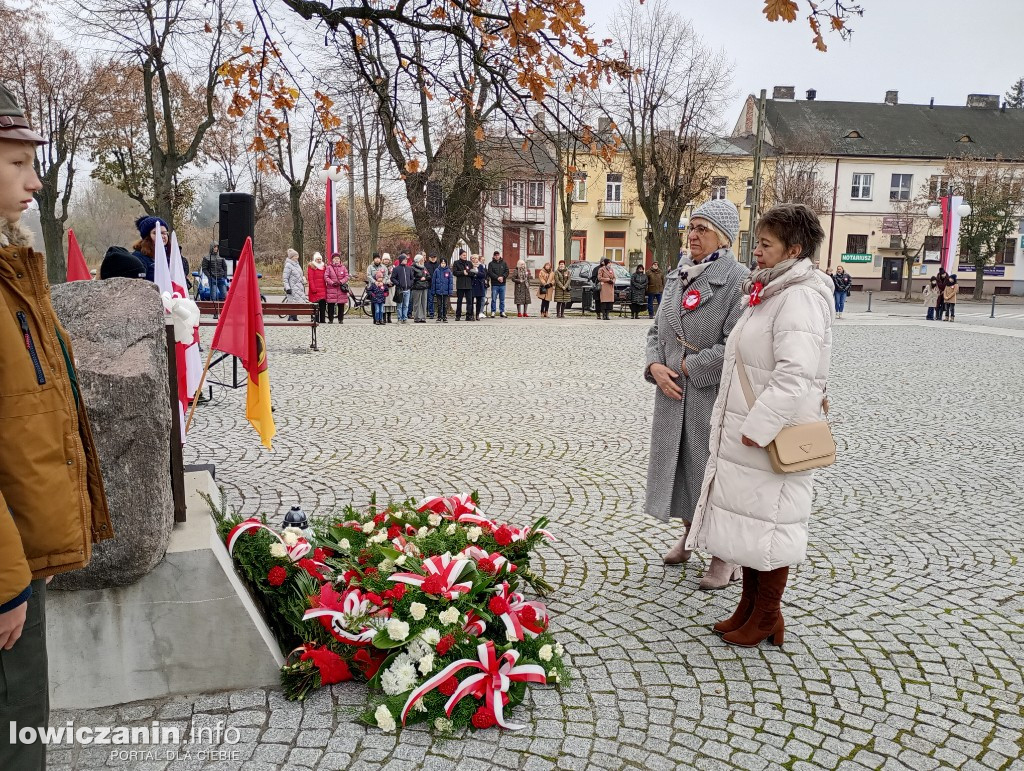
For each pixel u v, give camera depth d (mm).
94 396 2477
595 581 3928
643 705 2818
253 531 3150
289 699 2760
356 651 2859
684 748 2568
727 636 3289
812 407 3025
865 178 45188
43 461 1720
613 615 3553
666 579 3963
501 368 11109
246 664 2807
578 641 3301
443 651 2746
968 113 49375
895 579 4016
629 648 3246
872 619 3559
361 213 45781
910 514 5062
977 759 2549
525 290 21797
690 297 3764
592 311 24188
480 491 5316
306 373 10266
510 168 25812
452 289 19406
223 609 2748
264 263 46844
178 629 2732
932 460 6473
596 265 25141
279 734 2582
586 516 4871
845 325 21109
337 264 17250
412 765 2443
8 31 25750
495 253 20812
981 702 2887
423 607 2846
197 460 5945
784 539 3086
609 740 2604
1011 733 2697
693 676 3031
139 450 2564
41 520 1712
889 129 47031
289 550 3164
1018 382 10805
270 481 5438
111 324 2695
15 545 1596
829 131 46438
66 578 2598
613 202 43844
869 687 2975
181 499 2951
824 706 2838
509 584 3350
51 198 29078
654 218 29922
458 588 3000
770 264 3111
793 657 3197
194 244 35906
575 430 7242
